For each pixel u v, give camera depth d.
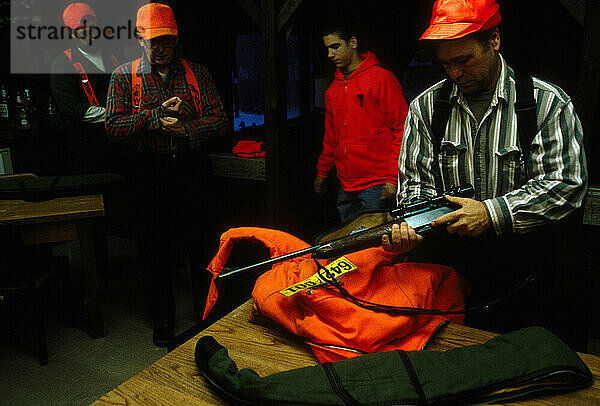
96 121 3.17
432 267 1.42
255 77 4.77
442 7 1.35
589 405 0.99
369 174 2.89
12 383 2.44
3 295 2.52
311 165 4.20
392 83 2.74
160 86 2.49
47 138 4.59
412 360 1.05
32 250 2.87
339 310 1.19
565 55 4.24
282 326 1.30
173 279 3.62
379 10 4.03
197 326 2.03
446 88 1.56
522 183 1.50
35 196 2.80
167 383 1.09
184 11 3.71
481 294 1.72
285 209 3.10
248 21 3.99
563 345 1.09
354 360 1.06
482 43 1.35
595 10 2.02
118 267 3.89
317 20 4.51
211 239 3.70
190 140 2.47
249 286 2.71
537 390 1.01
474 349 1.10
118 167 3.28
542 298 2.19
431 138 1.61
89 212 2.60
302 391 0.98
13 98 4.45
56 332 2.95
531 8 4.18
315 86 5.09
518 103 1.44
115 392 1.06
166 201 2.55
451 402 0.98
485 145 1.52
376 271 1.36
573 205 1.37
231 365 1.06
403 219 1.35
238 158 3.44
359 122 2.81
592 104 2.10
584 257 2.43
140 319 3.08
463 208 1.35
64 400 2.31
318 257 1.36
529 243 1.62
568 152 1.38
